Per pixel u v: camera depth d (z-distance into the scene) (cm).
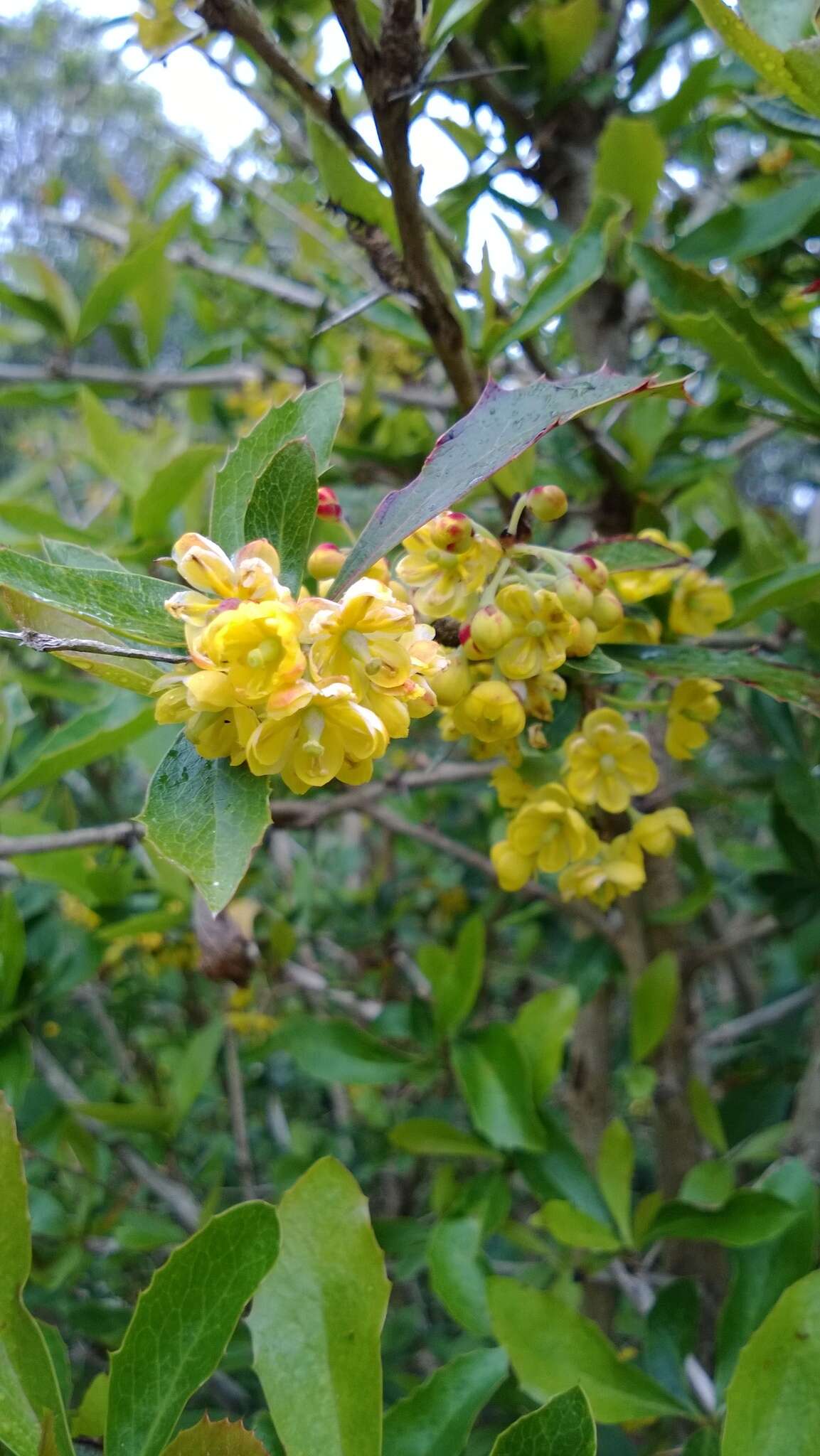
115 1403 14
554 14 31
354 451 35
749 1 19
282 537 15
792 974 44
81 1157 35
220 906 12
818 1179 29
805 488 94
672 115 33
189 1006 53
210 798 13
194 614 14
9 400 43
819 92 18
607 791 21
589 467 31
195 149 43
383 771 45
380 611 14
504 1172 29
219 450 32
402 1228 32
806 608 25
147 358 43
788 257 38
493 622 18
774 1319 16
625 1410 19
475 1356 19
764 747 46
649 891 34
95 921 38
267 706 13
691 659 21
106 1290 42
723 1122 40
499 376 35
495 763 35
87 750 25
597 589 19
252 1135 56
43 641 13
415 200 19
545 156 34
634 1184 55
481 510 34
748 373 23
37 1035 37
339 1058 31
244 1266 14
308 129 22
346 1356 15
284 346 47
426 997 38
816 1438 15
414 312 21
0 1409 13
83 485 74
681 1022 35
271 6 37
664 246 39
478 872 55
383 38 18
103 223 54
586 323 33
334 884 57
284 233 58
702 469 30
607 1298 34
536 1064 29
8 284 40
